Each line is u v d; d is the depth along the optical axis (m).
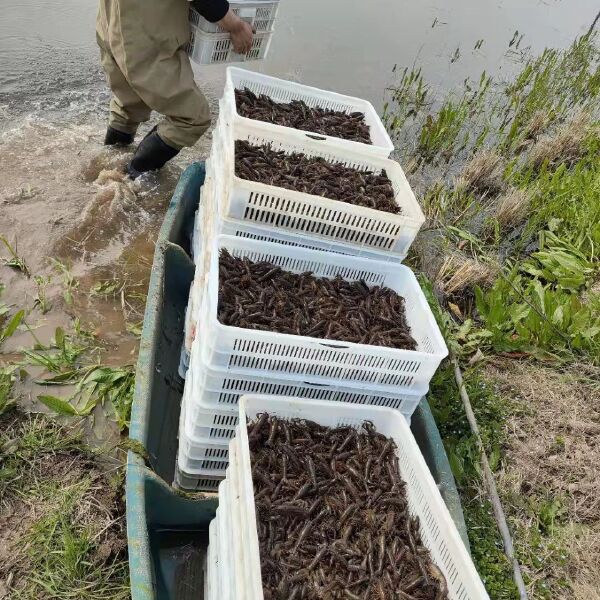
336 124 2.51
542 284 3.12
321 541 1.37
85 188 2.82
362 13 5.48
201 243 2.19
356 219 1.91
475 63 5.24
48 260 2.46
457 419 2.23
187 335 2.01
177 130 2.64
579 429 2.32
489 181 3.73
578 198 3.54
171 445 1.89
